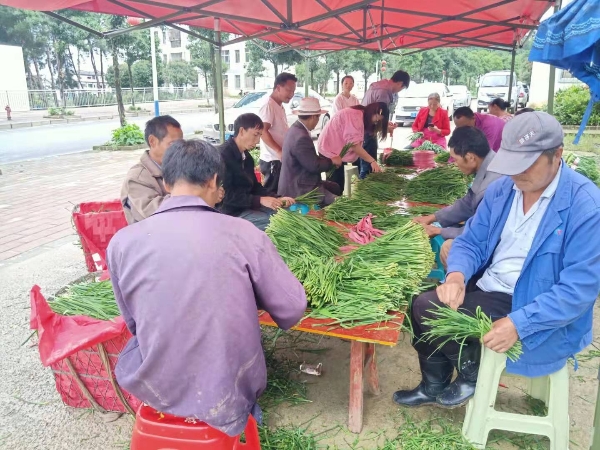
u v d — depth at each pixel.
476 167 3.36
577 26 1.98
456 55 40.72
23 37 37.81
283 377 2.99
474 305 2.35
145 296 1.66
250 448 1.97
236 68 55.19
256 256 1.75
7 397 2.90
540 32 2.23
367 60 30.61
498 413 2.23
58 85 46.09
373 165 5.57
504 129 2.04
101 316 2.60
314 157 4.83
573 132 15.16
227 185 4.19
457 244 2.48
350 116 5.50
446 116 8.27
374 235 3.20
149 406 1.91
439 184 4.43
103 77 45.81
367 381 2.97
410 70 36.34
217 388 1.67
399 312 2.33
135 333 1.90
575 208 1.98
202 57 40.88
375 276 2.49
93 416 2.72
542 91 20.11
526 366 2.12
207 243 1.66
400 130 17.83
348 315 2.25
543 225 2.05
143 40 32.25
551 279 2.08
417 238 2.78
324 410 2.73
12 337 3.59
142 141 15.19
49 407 2.81
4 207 7.53
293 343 3.43
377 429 2.57
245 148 4.25
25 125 22.22
